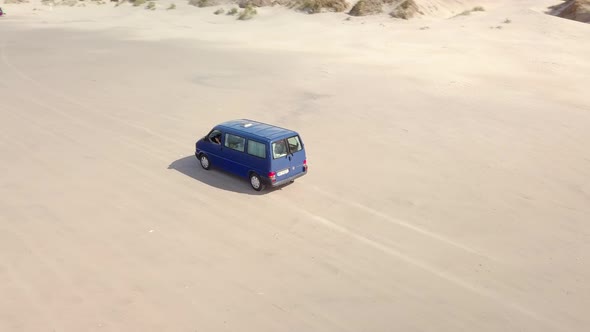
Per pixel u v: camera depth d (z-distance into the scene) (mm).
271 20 48125
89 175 14289
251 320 8328
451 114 19938
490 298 9000
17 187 13391
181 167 15062
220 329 8102
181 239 10836
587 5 48531
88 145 16828
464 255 10398
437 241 10945
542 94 23016
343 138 17391
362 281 9484
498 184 13812
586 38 37219
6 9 60625
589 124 18703
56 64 30344
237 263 9984
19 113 20453
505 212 12266
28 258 9977
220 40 38969
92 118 19859
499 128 18297
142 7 58188
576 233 11297
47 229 11148
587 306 8789
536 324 8328
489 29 40906
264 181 13000
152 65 29703
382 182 13953
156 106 21453
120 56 32656
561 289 9281
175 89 24172
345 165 15133
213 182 14000
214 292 9039
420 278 9602
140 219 11711
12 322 8117
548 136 17469
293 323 8281
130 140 17359
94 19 53156
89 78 26641
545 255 10406
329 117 19672
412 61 30188
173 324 8180
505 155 15844
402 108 20734
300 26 44906
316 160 15531
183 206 12453
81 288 9039
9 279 9266
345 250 10562
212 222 11648
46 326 8047
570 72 27562
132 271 9609
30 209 12109
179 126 18828
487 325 8297
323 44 36750
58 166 14938
